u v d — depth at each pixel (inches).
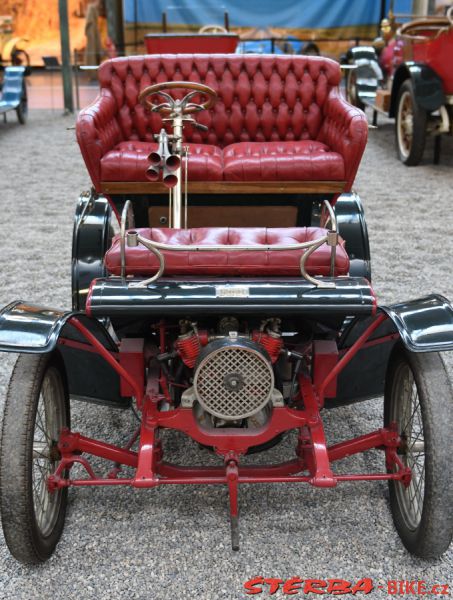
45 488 85.5
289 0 496.1
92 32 526.6
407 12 490.3
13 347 73.6
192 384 84.8
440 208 235.6
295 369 89.4
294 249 77.3
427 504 76.3
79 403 119.9
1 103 384.2
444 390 77.0
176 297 76.4
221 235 86.7
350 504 93.3
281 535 87.5
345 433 110.1
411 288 164.6
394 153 328.5
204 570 82.1
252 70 144.9
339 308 76.3
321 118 145.8
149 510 92.4
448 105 284.2
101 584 80.1
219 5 494.6
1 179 278.8
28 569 82.4
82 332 82.4
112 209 127.3
